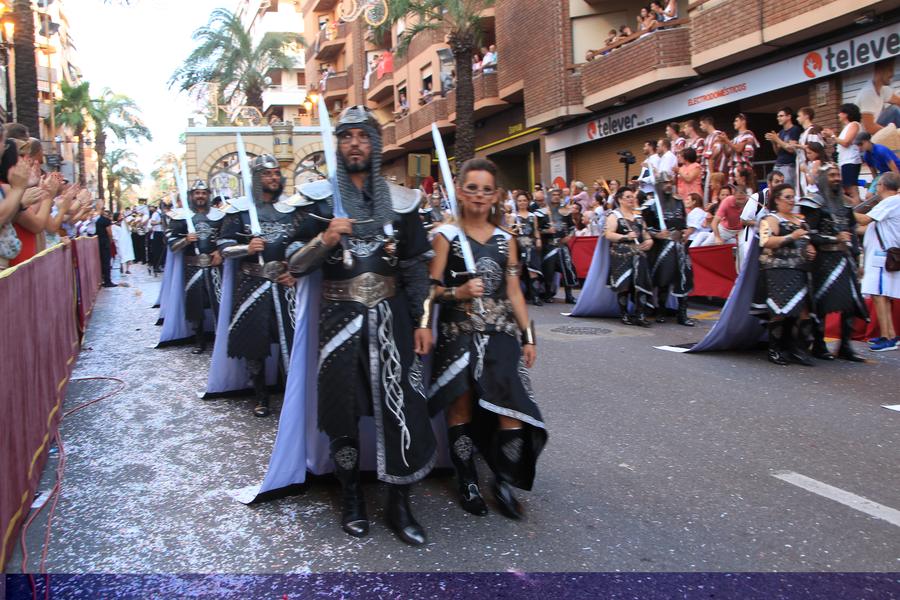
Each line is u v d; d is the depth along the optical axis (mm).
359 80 38094
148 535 3619
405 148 33156
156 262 23609
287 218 5723
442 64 27766
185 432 5438
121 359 8516
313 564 3271
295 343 3988
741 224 10789
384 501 3973
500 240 3725
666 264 9734
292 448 4047
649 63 16172
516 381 3566
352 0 22891
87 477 4504
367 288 3494
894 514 3674
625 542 3428
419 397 3564
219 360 6426
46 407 4984
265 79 38406
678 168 13117
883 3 11062
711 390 6148
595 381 6562
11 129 5645
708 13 14422
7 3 17328
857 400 5742
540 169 23328
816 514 3689
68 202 6344
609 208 13977
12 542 3467
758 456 4539
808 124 10844
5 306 3680
